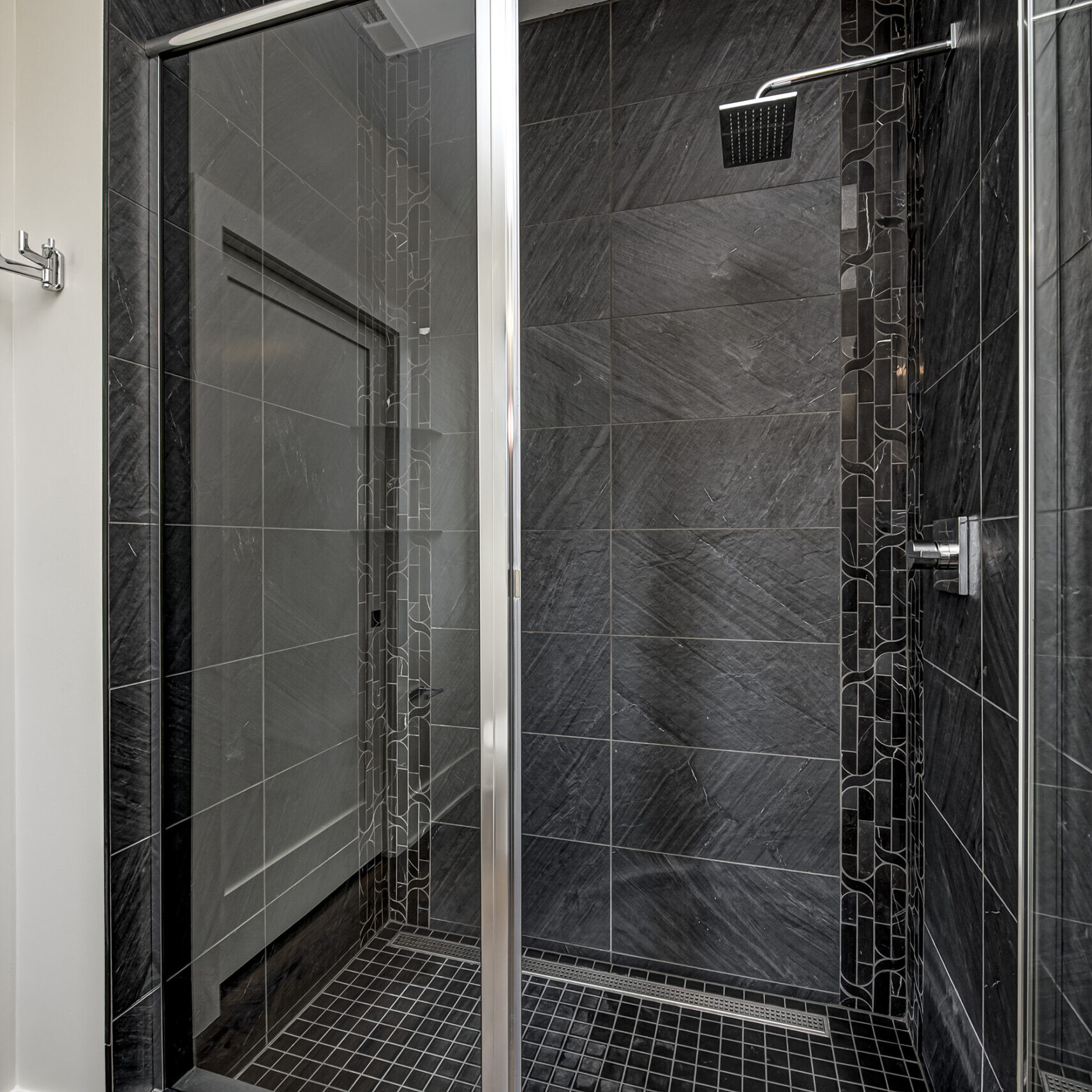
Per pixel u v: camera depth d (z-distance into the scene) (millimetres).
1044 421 730
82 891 1115
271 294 1045
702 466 1634
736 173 1602
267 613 1055
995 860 960
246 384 1064
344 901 1003
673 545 1657
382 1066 975
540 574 1755
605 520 1706
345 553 1006
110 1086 1068
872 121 1510
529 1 1715
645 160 1670
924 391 1381
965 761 1112
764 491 1590
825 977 1558
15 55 1143
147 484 1131
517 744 931
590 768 1719
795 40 1563
